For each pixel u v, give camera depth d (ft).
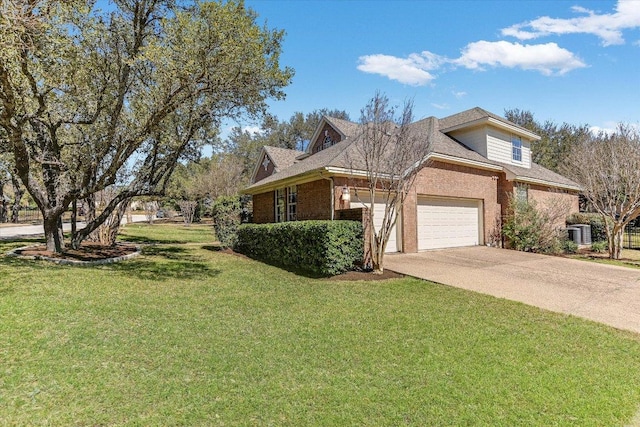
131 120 32.12
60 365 13.28
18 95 26.03
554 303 23.50
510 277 30.40
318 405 11.53
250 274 30.99
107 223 45.52
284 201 48.42
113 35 31.60
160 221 116.57
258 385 12.62
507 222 51.72
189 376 13.05
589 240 59.93
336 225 29.63
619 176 47.24
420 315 20.34
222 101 33.14
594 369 14.84
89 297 21.40
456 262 36.45
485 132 54.13
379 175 30.99
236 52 27.32
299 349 15.69
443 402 11.93
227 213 46.73
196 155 45.11
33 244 43.37
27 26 20.88
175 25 27.17
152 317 18.93
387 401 11.88
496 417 11.23
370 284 26.86
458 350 15.99
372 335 17.39
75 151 36.63
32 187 33.65
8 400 11.04
